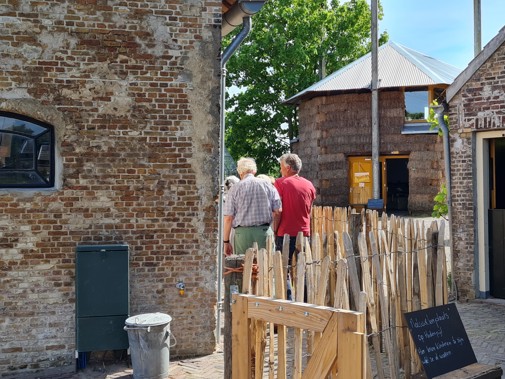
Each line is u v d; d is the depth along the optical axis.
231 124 30.14
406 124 23.20
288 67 29.19
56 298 6.36
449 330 4.95
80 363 6.32
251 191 6.91
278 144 30.50
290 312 3.93
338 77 24.52
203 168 6.68
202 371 6.19
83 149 6.39
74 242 6.39
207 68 6.68
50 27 6.28
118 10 6.43
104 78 6.42
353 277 4.75
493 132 8.81
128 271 6.37
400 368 5.45
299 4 29.19
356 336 3.42
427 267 5.36
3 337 6.27
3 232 6.26
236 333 4.42
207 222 6.71
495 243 8.99
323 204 24.28
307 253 4.85
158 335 5.89
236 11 7.17
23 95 6.24
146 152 6.55
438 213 10.16
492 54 8.62
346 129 23.88
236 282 4.89
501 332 7.21
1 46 6.19
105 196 6.46
